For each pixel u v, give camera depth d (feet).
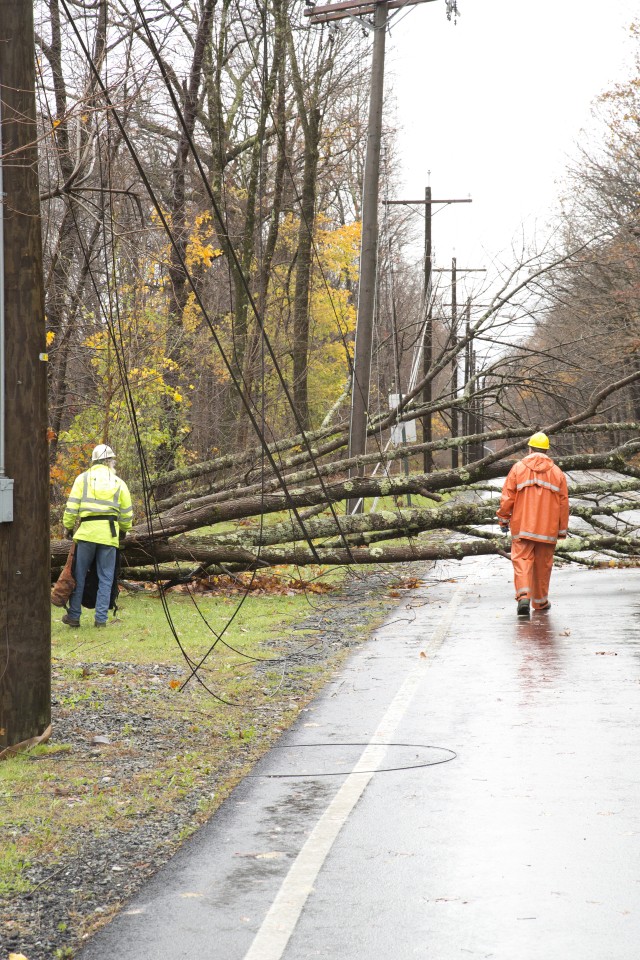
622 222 216.95
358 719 45.91
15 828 31.76
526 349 103.45
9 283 39.81
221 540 86.28
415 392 110.73
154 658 59.93
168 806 34.12
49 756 40.01
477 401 108.06
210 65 150.92
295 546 90.17
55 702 47.85
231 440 139.54
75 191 74.18
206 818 33.09
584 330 145.69
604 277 164.96
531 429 94.63
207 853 29.71
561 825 31.17
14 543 40.47
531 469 76.74
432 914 25.08
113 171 97.04
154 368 108.06
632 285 168.86
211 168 169.68
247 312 149.28
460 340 109.29
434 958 22.74
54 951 23.59
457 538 137.90
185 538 86.69
